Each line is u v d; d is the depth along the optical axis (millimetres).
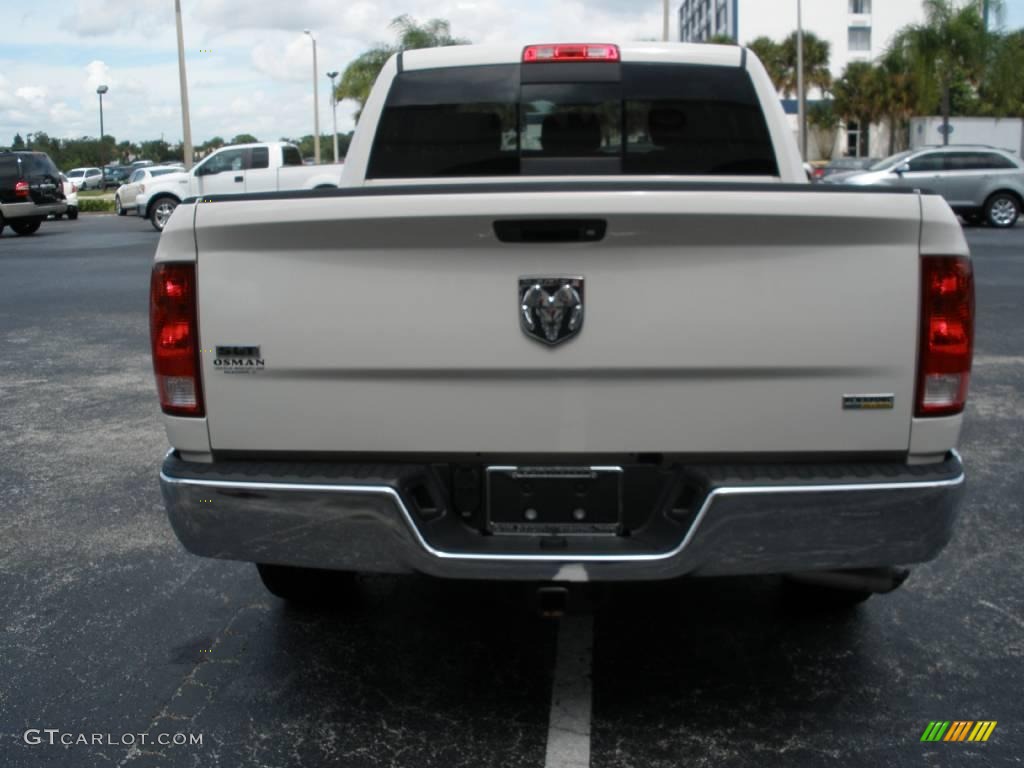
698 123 4910
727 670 3547
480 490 3018
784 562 2852
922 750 3049
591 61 4895
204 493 2943
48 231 27312
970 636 3795
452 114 4945
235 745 3115
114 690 3453
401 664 3615
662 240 2785
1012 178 22719
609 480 2967
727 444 2902
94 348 9742
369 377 2920
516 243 2805
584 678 3500
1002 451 6086
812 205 2742
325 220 2809
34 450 6359
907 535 2850
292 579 3908
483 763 2998
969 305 2855
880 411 2879
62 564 4582
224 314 2932
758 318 2824
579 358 2852
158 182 25812
